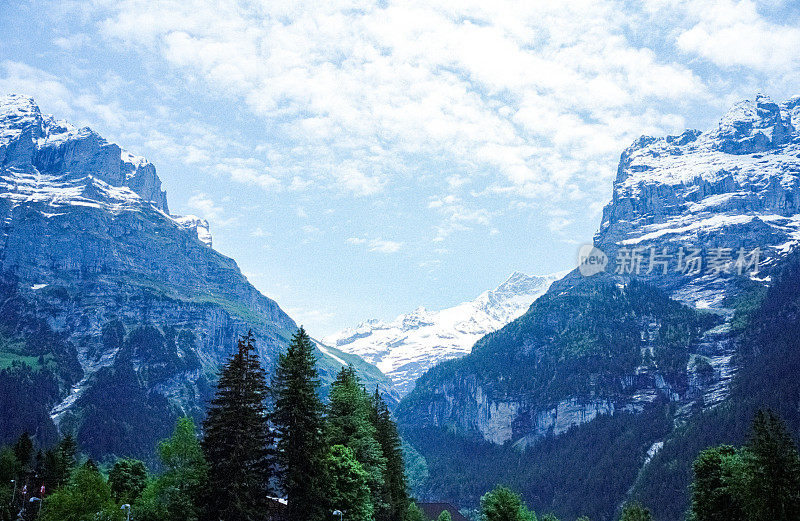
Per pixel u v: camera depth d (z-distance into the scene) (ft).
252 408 320.50
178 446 367.25
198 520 317.63
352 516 357.41
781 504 352.90
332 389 425.28
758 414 378.53
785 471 358.02
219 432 314.35
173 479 358.23
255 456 322.34
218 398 321.11
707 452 426.51
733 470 380.37
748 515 368.68
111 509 382.42
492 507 521.65
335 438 392.68
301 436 339.16
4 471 549.13
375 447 408.46
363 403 447.01
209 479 314.14
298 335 362.53
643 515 515.50
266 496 339.36
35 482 551.18
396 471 467.11
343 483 359.66
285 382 351.25
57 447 603.26
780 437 368.48
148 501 366.02
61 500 387.96
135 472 528.22
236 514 305.12
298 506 334.44
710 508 401.90
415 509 574.15
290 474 332.80
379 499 414.41
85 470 419.13
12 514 506.48
